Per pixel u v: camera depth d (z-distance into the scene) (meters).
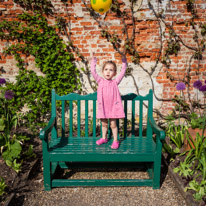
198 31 4.75
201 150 3.33
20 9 4.65
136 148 3.03
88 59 4.87
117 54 4.84
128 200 2.80
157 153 2.86
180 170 3.19
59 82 4.87
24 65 4.89
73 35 4.77
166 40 4.78
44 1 4.59
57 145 3.13
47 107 5.00
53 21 4.72
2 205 2.60
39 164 3.64
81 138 3.47
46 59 4.74
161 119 5.09
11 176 3.14
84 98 3.51
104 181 2.98
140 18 4.69
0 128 3.71
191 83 4.95
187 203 2.67
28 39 4.70
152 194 2.90
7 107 4.89
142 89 4.99
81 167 3.55
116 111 3.05
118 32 4.75
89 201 2.79
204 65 4.89
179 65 4.89
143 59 4.88
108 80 3.12
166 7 4.65
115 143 3.02
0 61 4.87
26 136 4.52
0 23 4.65
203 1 4.63
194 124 3.74
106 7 3.42
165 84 4.96
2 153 3.37
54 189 3.01
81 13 4.68
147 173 3.45
